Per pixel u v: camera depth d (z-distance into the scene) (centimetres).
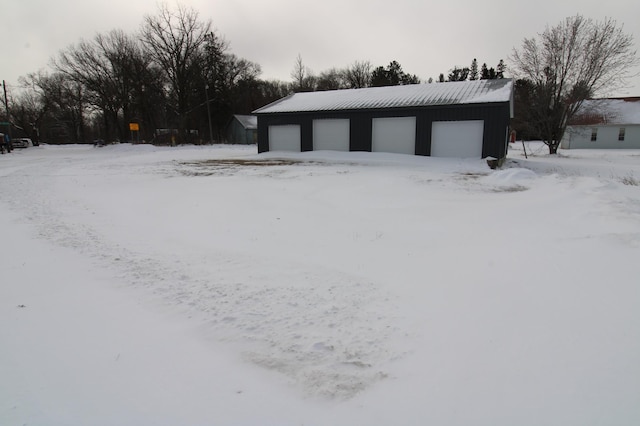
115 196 938
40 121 5675
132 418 212
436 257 473
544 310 316
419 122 1989
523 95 3023
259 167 1666
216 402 226
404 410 215
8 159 2538
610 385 221
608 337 268
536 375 236
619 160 2373
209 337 298
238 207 793
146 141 4466
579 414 202
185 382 244
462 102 1866
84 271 439
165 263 465
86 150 3850
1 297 369
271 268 445
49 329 309
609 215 603
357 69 7231
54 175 1409
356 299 359
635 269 371
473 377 239
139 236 589
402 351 273
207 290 384
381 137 2111
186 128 4578
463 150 1919
